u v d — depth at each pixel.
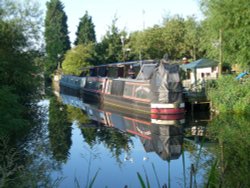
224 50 26.41
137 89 28.45
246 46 24.56
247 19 24.25
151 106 25.83
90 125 23.47
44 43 27.22
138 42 50.78
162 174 12.68
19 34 25.36
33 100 28.23
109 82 34.38
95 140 18.66
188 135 19.78
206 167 12.10
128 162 14.35
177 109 25.23
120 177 12.58
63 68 58.81
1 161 10.59
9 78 23.44
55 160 14.23
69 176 12.44
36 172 11.51
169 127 22.67
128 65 36.38
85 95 42.00
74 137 19.30
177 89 25.28
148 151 16.28
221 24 25.44
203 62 31.02
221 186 4.32
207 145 16.47
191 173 4.32
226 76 26.53
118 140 18.84
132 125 23.61
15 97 18.39
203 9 27.89
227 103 25.38
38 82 26.31
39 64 27.06
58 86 58.22
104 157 15.12
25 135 18.56
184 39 50.19
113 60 53.66
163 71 25.39
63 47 71.75
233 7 24.61
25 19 26.12
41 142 16.89
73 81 48.22
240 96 25.38
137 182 12.08
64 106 34.72
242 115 24.53
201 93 27.39
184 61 36.81
